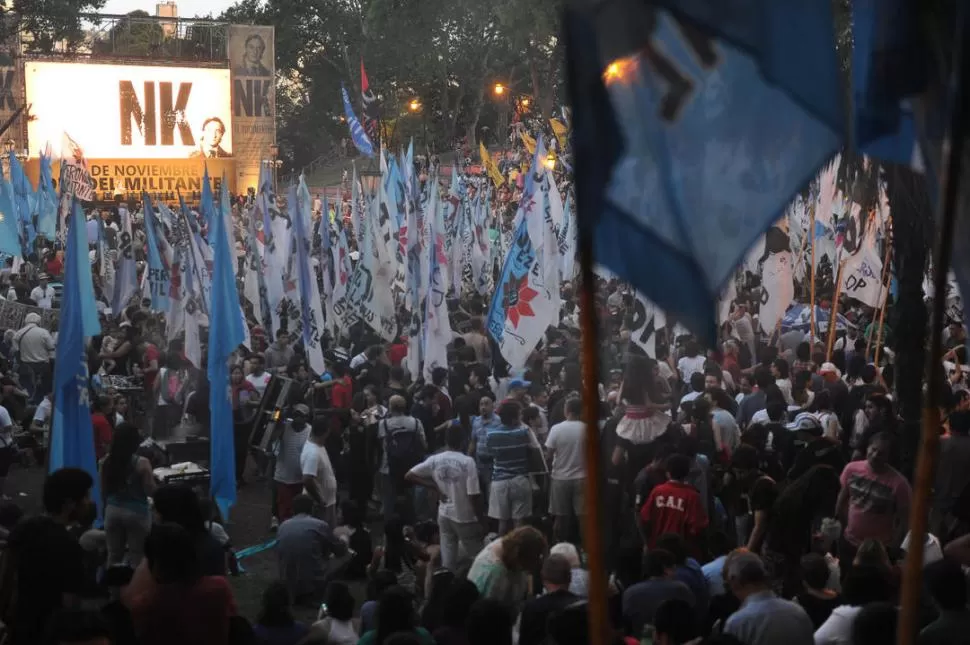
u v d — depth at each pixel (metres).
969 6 3.48
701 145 3.71
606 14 3.61
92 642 5.10
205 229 25.20
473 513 12.63
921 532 3.76
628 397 11.45
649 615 8.05
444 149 87.75
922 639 6.58
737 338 20.67
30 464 20.06
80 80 65.31
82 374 11.25
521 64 73.50
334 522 14.76
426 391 15.93
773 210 3.74
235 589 13.59
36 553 6.47
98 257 34.12
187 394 18.25
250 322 26.28
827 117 3.76
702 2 3.69
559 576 7.88
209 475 14.99
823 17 3.76
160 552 6.25
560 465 12.73
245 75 67.94
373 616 8.22
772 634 6.95
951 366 17.34
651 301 3.70
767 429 13.75
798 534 9.97
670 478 10.73
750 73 3.71
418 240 20.19
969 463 11.35
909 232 12.35
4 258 35.88
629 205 3.69
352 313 21.33
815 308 21.83
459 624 7.39
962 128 3.53
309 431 15.44
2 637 6.43
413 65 80.38
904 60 3.91
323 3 87.69
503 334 16.62
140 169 66.62
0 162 29.88
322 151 98.25
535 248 16.58
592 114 3.61
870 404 12.65
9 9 76.62
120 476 11.61
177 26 68.94
